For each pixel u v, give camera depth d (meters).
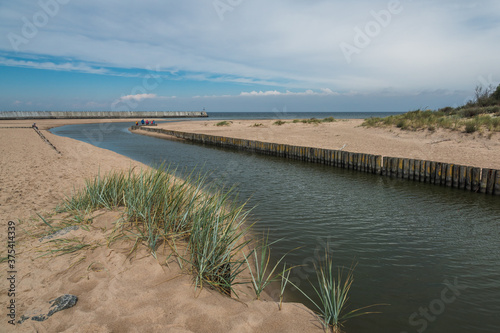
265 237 5.53
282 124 33.62
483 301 3.71
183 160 15.62
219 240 3.51
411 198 8.42
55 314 2.34
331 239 5.53
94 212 4.60
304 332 2.55
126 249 3.44
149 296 2.67
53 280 2.85
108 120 69.56
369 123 22.33
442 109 22.95
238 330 2.38
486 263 4.68
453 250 5.13
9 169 9.50
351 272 4.34
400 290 3.91
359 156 12.62
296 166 13.95
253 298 3.19
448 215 6.96
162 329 2.25
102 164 11.48
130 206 4.27
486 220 6.62
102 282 2.82
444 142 14.46
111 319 2.31
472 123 15.23
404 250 5.11
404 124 18.39
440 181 10.02
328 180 10.83
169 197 4.49
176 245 3.66
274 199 8.19
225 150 20.64
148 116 89.00
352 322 3.21
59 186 7.42
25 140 19.95
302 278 4.09
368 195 8.72
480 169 8.96
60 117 70.00
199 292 2.85
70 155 13.72
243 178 11.09
